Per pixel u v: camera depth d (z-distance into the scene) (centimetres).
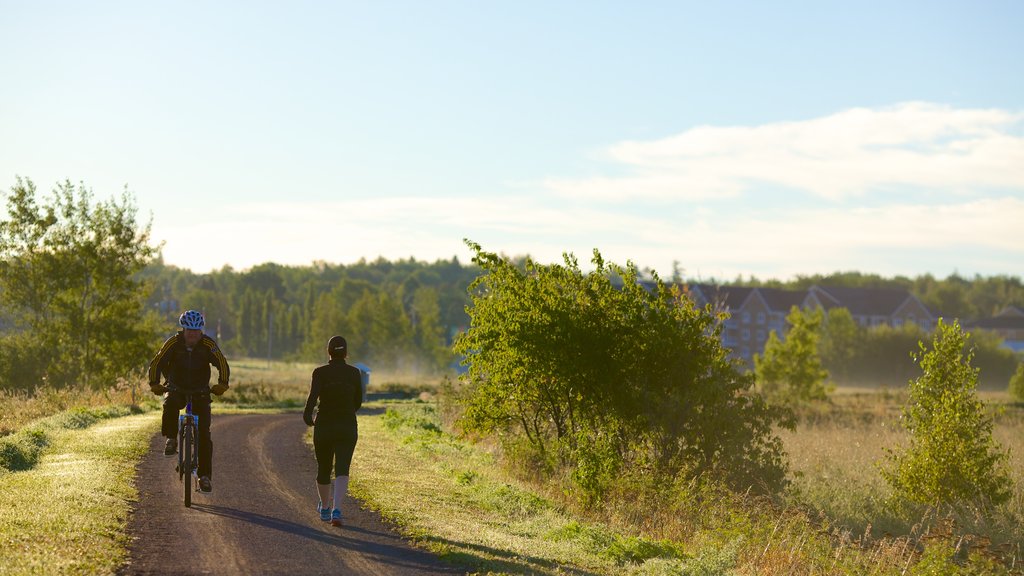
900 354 10231
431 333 12206
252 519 1000
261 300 19175
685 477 1556
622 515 1402
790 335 5453
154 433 1798
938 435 1847
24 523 859
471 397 2000
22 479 1129
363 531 978
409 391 5612
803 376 5366
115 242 3925
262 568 789
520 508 1302
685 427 1672
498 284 1845
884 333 10462
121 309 3953
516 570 850
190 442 988
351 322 13075
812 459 2366
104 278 3897
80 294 3934
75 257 3900
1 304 3847
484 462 1902
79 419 2022
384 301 12331
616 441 1716
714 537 1240
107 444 1552
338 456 970
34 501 970
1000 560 1315
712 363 1742
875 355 10319
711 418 1655
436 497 1276
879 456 2452
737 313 12406
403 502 1179
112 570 741
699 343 1755
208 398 1009
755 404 1706
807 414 4209
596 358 1725
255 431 2152
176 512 1005
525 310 1775
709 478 1561
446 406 3141
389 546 913
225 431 2111
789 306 12812
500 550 940
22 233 3841
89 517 916
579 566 938
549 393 1817
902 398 6069
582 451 1563
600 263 1802
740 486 1611
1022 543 1614
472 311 1852
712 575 991
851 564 1195
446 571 827
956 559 1461
